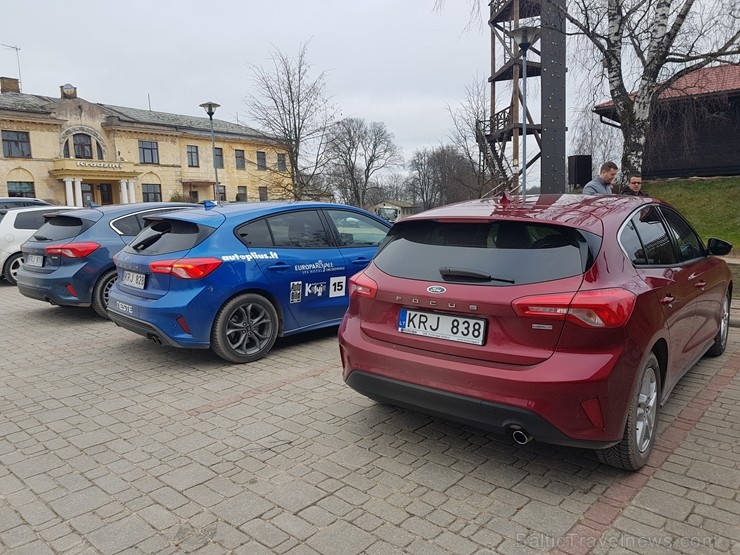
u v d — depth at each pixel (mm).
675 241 4082
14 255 10977
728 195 15852
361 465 3293
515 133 18203
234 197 50844
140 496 2988
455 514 2756
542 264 2916
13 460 3439
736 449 3383
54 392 4684
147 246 5496
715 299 4648
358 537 2582
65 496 3000
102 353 5887
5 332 6977
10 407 4355
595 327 2691
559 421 2723
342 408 4203
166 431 3836
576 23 8625
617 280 2912
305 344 6098
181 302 4969
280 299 5602
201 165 48656
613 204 3551
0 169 37969
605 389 2699
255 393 4559
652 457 3303
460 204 3789
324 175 23391
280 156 23719
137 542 2582
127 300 5352
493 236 3152
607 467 3219
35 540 2609
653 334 3049
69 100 40969
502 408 2822
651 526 2613
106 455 3486
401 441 3617
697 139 18641
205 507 2867
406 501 2885
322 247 6059
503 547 2482
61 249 7074
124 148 43812
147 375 5094
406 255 3443
